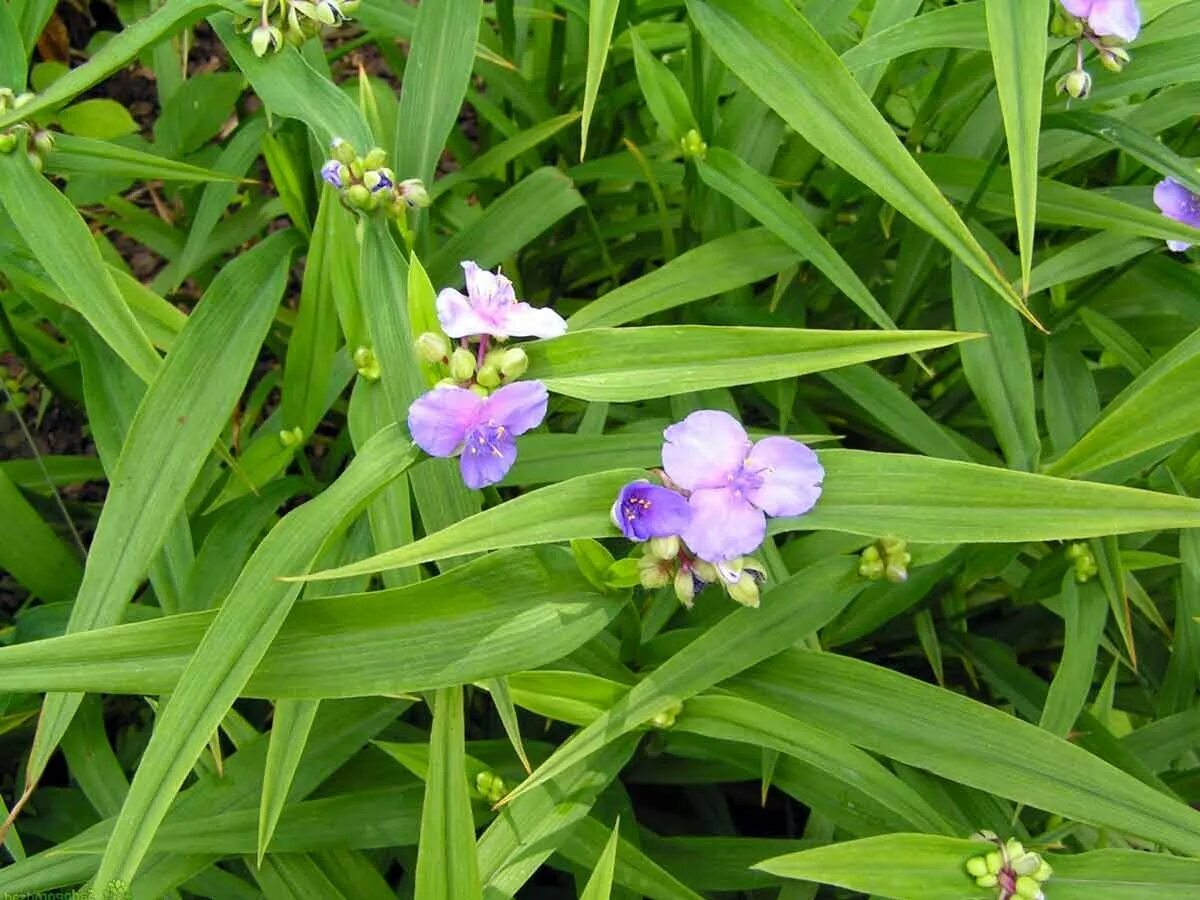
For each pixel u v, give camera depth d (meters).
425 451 0.24
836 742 0.26
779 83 0.29
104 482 0.56
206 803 0.31
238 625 0.24
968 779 0.27
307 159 0.39
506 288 0.26
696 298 0.36
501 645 0.25
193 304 0.57
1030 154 0.26
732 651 0.27
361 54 0.71
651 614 0.34
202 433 0.30
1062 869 0.26
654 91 0.36
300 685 0.25
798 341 0.25
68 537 0.48
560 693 0.28
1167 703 0.37
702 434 0.24
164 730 0.23
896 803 0.27
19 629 0.36
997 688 0.40
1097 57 0.35
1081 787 0.26
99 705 0.36
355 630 0.25
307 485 0.39
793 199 0.44
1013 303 0.27
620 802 0.35
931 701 0.27
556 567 0.26
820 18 0.39
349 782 0.34
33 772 0.27
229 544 0.36
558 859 0.34
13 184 0.31
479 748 0.33
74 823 0.39
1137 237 0.37
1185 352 0.31
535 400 0.24
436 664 0.25
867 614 0.35
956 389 0.46
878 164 0.28
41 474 0.46
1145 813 0.26
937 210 0.28
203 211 0.43
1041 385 0.46
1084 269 0.37
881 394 0.38
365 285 0.28
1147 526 0.23
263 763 0.32
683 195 0.47
